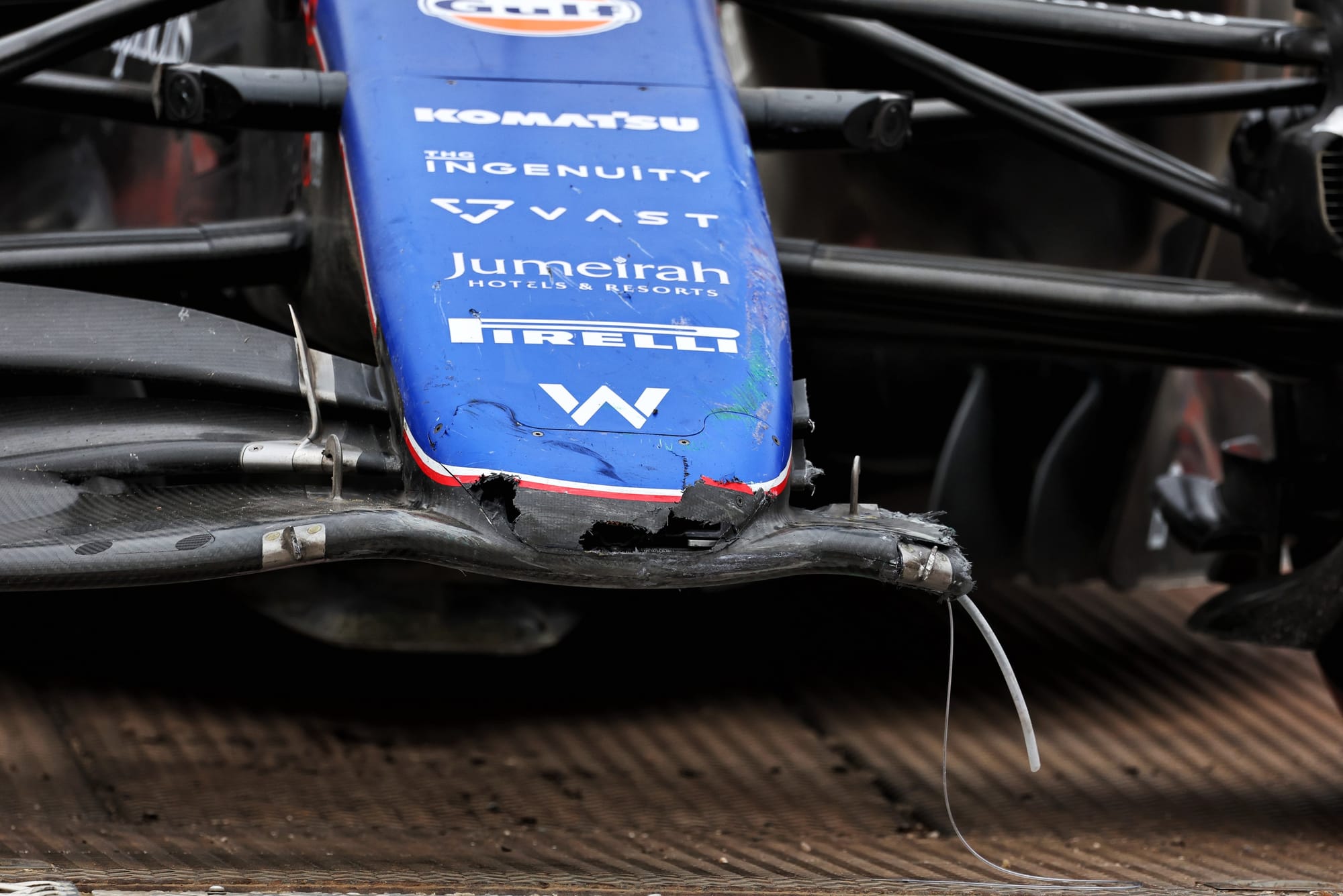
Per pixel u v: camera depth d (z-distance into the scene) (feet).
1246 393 59.41
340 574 47.96
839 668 57.11
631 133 35.86
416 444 29.68
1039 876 36.63
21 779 41.73
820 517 30.66
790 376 32.24
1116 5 51.13
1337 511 44.01
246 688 50.98
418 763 46.24
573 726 50.57
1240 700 56.80
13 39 37.68
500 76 36.73
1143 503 56.65
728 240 33.86
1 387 34.22
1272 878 36.65
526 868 36.42
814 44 50.31
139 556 27.68
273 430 31.81
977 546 54.19
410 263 32.30
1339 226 40.75
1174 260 53.98
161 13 39.29
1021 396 54.75
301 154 40.37
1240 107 43.62
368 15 38.04
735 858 38.45
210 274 39.78
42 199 52.49
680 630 59.36
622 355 30.78
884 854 39.40
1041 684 57.11
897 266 41.27
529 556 28.17
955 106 44.83
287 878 30.53
